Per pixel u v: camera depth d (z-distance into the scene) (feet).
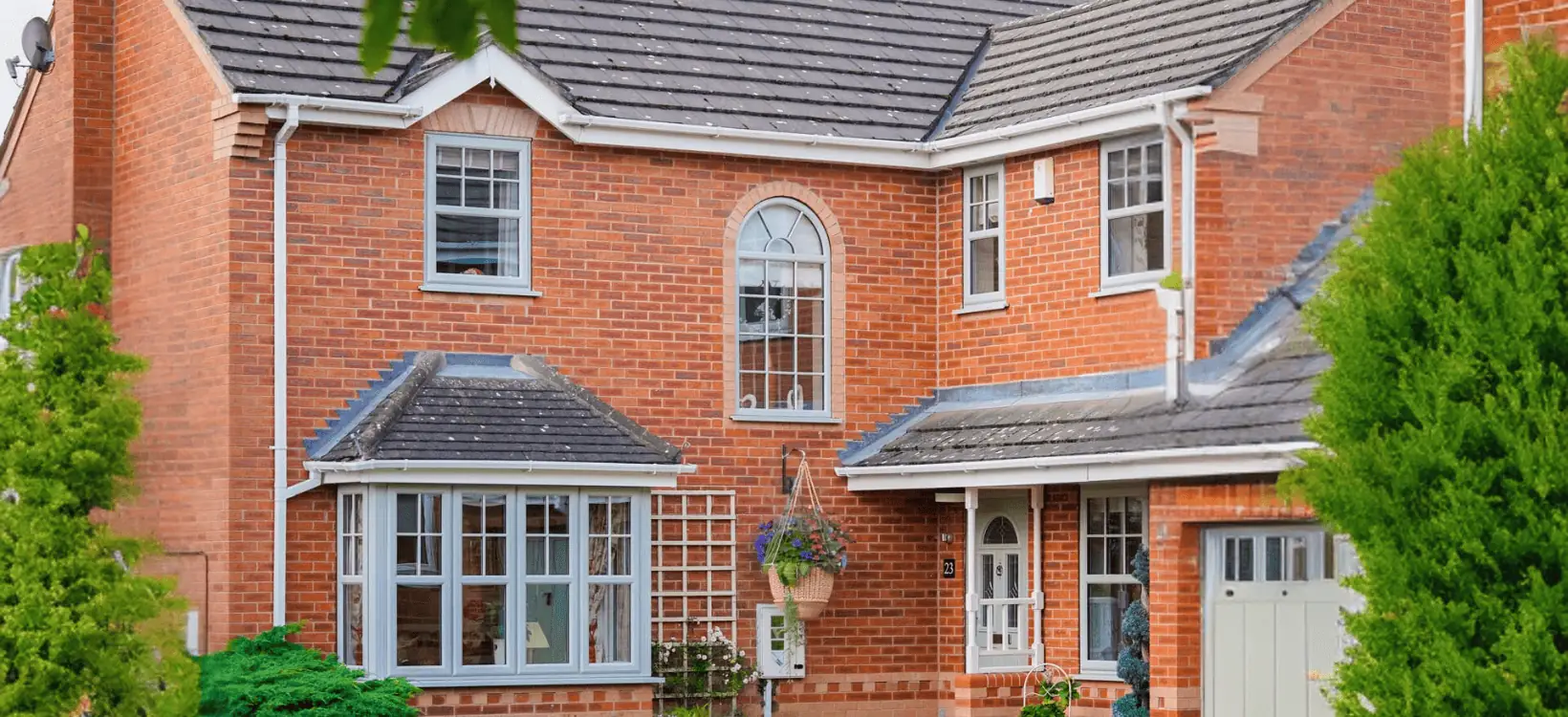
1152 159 68.69
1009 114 74.13
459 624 65.36
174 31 68.49
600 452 67.00
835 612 74.08
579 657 66.85
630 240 71.67
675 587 71.56
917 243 76.38
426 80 67.46
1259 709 56.18
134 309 69.56
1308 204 63.46
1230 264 63.41
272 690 58.03
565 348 70.49
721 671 71.67
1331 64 65.41
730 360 73.05
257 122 65.10
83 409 59.11
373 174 67.82
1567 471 36.01
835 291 74.90
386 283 67.92
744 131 72.02
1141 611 65.21
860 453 74.95
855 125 75.00
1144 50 71.92
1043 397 71.67
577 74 71.72
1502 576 37.04
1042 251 72.49
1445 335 37.81
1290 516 55.52
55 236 71.82
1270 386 59.41
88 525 58.65
